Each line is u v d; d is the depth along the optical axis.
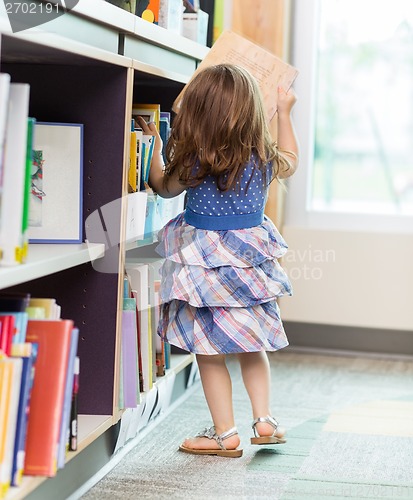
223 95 1.92
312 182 3.26
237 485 1.76
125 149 1.74
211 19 2.78
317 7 3.16
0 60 1.69
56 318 1.52
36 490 1.46
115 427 1.85
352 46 3.21
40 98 1.76
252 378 2.01
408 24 3.16
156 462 1.90
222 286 1.92
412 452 2.01
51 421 1.36
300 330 3.17
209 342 1.92
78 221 1.71
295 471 1.86
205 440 1.97
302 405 2.43
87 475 1.71
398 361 3.06
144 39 2.00
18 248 1.34
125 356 1.81
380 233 3.03
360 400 2.49
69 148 1.70
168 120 2.24
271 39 3.02
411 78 3.20
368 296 3.06
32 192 1.69
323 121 3.25
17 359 1.29
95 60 1.60
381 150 3.24
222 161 1.91
